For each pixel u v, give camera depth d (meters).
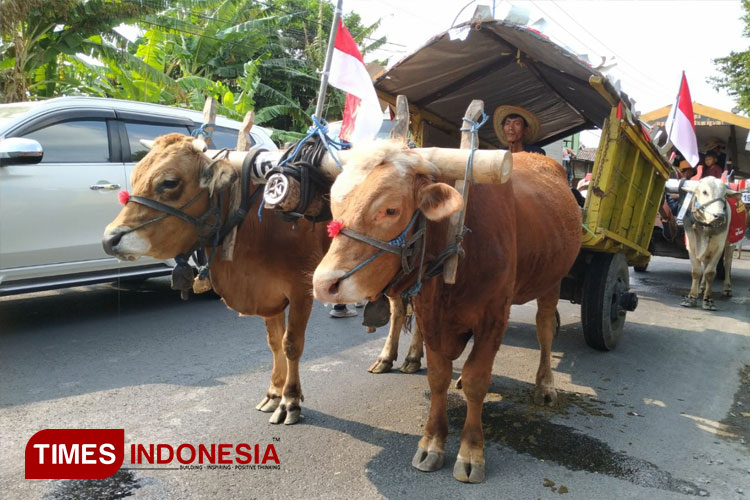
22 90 11.82
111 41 13.06
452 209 2.34
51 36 12.20
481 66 5.37
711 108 10.21
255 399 4.18
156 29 14.45
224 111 14.88
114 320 6.20
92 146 5.83
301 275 3.65
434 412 3.29
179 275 3.45
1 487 2.96
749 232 14.22
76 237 5.63
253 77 17.17
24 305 6.75
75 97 5.86
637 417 4.03
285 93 20.36
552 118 6.88
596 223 4.75
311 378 4.66
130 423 3.73
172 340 5.54
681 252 9.17
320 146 3.05
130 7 12.12
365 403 4.16
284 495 2.94
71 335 5.61
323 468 3.22
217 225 3.41
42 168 5.38
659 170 6.09
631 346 5.84
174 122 6.58
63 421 3.73
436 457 3.21
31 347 5.20
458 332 3.17
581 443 3.59
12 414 3.80
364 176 2.45
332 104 21.08
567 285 5.64
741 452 3.53
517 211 3.51
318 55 21.36
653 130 5.74
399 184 2.45
